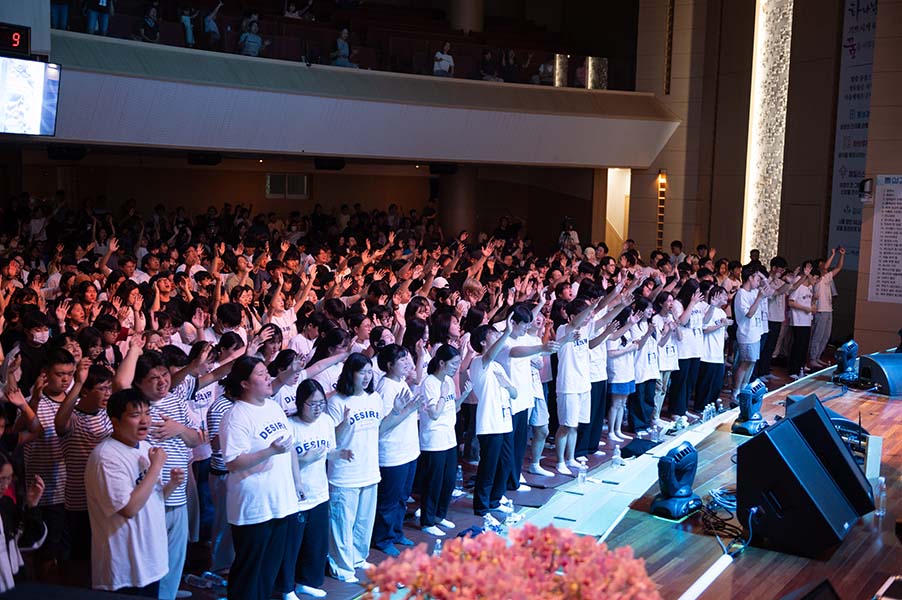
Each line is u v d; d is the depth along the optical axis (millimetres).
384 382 7430
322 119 17641
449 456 7992
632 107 21312
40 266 13094
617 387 10828
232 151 17266
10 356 6867
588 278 12016
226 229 19406
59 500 6727
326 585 6934
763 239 20188
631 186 22531
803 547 5301
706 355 12430
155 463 5238
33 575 6656
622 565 2877
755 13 19859
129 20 15578
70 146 16719
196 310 8406
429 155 19297
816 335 15148
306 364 8164
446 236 23953
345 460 6895
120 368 6293
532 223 24672
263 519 5977
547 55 20469
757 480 5434
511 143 20047
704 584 4891
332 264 14195
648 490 6457
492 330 8375
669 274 14688
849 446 6766
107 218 16312
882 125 14891
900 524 5648
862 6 17078
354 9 22875
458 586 2764
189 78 15844
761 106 20078
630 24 22688
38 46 12141
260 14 19578
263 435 5965
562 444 9680
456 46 19469
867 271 15227
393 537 7652
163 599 6113
